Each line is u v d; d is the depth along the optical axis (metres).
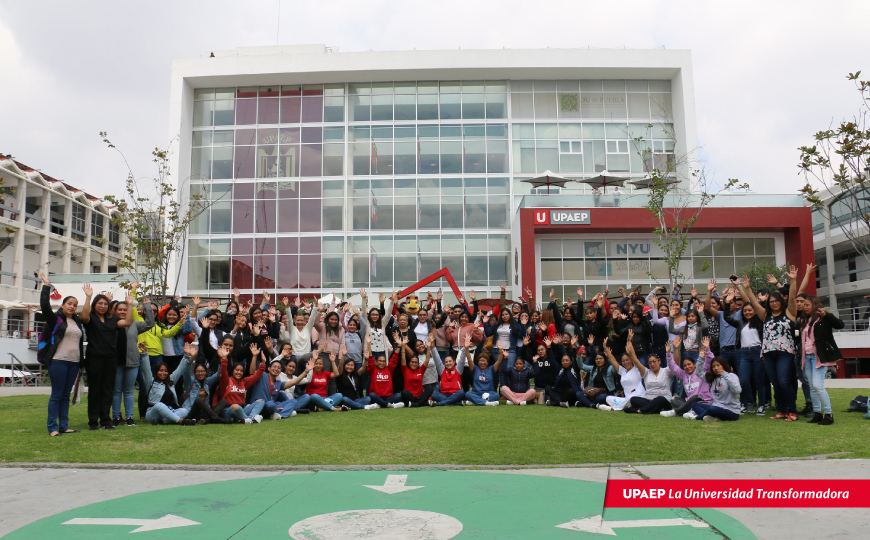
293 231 31.03
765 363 8.73
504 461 5.73
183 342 9.53
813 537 3.48
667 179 24.48
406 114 31.88
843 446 6.32
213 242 31.08
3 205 33.47
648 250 28.34
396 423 8.38
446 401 11.12
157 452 6.19
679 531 3.60
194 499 4.35
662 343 10.30
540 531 3.61
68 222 39.75
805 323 8.36
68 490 4.63
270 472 5.27
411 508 4.11
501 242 30.64
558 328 12.00
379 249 30.75
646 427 7.84
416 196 31.08
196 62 31.38
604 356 10.97
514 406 10.90
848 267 35.12
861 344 28.02
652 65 31.14
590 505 4.17
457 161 31.39
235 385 8.92
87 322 7.88
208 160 31.78
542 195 27.92
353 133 31.75
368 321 11.95
